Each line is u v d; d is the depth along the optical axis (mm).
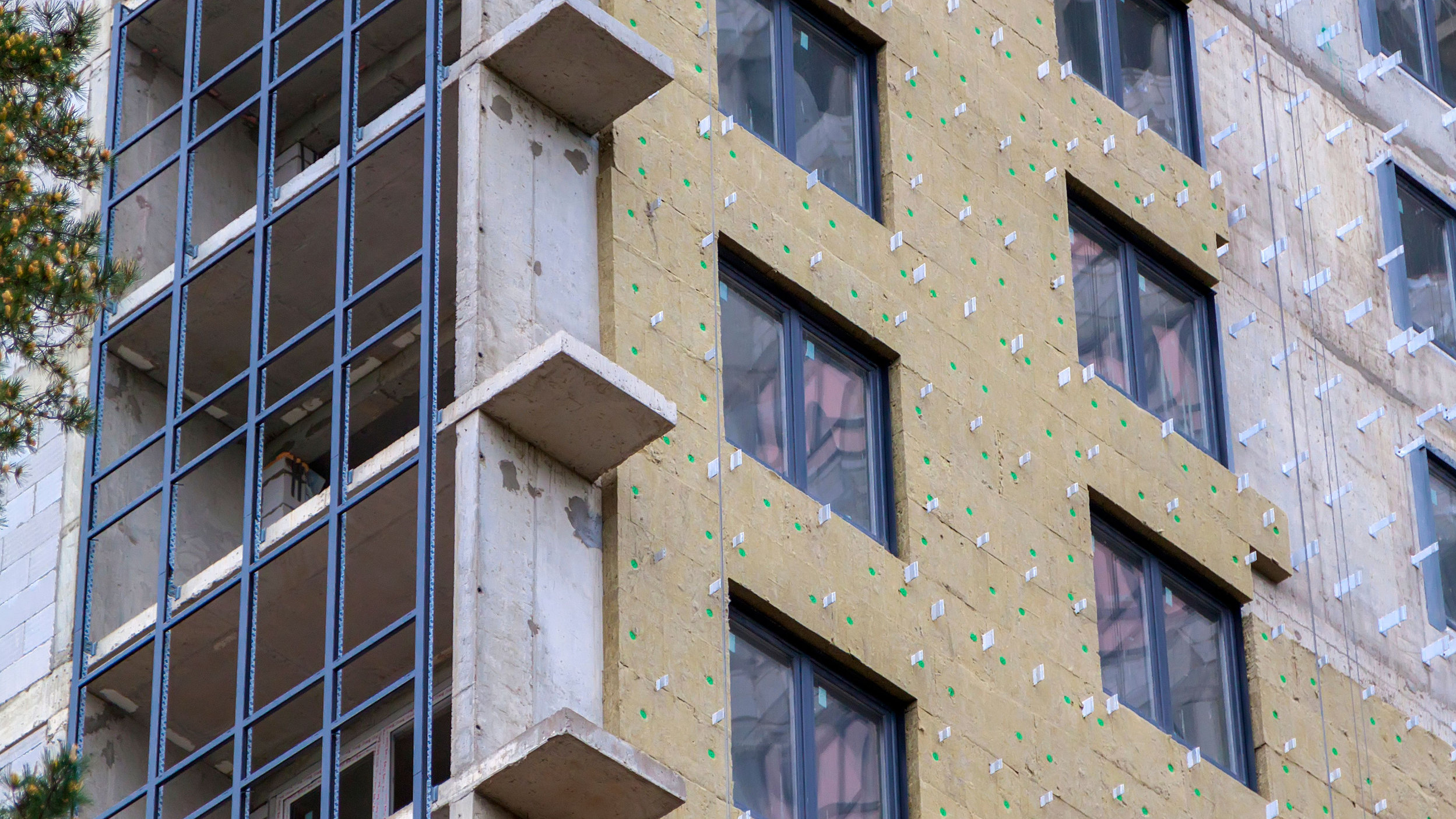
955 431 53625
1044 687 52500
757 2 55812
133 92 56219
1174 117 65062
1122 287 60688
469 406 45875
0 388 47125
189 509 52781
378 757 49906
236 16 55906
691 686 46469
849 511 51656
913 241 55062
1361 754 59375
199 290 52781
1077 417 56438
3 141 46094
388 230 51469
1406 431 66000
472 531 44844
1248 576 58812
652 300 49500
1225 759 56938
